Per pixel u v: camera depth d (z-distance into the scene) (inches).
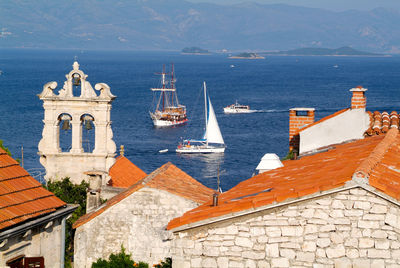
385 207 772.0
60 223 1234.0
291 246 794.8
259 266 802.8
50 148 2239.2
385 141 1103.6
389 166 928.9
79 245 1476.4
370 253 775.1
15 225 1093.1
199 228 821.2
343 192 781.9
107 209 1475.1
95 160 2228.1
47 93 2224.4
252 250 805.9
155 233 1461.6
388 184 810.8
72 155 2233.0
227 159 7618.1
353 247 779.4
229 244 813.2
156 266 1393.9
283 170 1149.1
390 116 1601.9
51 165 2240.4
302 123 1727.4
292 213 794.8
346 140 1529.3
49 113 2233.0
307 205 791.1
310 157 1296.8
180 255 824.3
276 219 799.7
